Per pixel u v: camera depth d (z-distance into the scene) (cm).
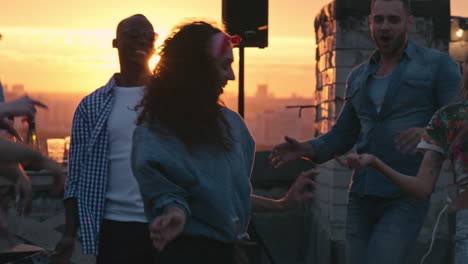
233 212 268
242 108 624
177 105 263
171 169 257
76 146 391
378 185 407
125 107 388
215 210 261
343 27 639
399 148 388
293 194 302
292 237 734
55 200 591
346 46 638
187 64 267
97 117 387
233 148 274
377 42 418
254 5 629
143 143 261
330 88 657
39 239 583
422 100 410
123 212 379
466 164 320
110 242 382
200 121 264
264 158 711
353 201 424
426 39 646
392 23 411
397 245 397
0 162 215
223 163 266
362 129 426
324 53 690
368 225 418
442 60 413
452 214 602
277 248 729
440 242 625
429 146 335
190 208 260
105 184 383
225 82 274
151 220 261
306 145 436
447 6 646
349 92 439
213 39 269
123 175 381
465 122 327
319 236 680
